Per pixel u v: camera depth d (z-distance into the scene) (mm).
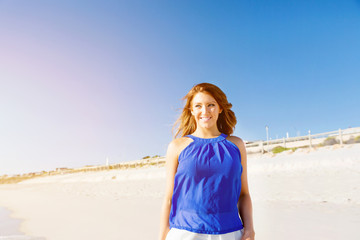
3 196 17922
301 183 9797
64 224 6383
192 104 1820
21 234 5559
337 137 18578
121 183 21625
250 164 16094
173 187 1692
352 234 4039
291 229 4484
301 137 20219
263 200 7586
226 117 1987
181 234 1522
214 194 1551
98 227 5750
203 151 1624
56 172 67375
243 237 1583
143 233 5008
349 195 7133
